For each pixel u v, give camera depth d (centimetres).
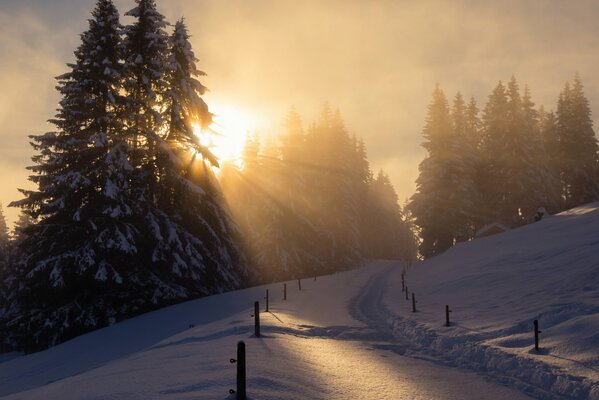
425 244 5056
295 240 4794
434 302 2116
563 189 6041
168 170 2547
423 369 1062
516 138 5259
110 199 2295
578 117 5978
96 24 2477
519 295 1781
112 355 1645
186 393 706
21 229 2355
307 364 988
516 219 5225
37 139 2355
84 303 2356
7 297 3058
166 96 2680
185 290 2617
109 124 2433
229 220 2939
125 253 2389
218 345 1217
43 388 928
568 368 918
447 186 5009
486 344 1184
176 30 2902
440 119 5156
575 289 1634
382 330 1677
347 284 3547
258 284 3834
